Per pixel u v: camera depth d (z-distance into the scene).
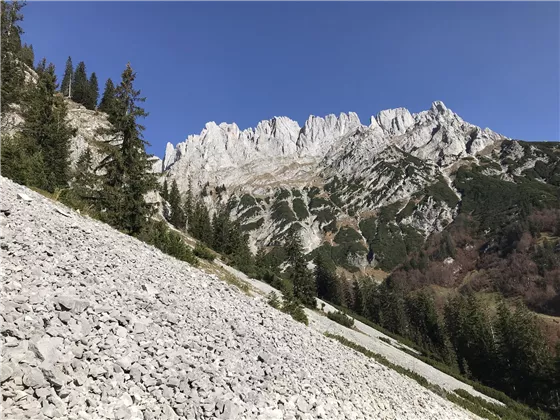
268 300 29.73
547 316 87.50
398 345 61.06
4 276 7.06
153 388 5.95
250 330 11.29
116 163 30.25
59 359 5.21
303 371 9.94
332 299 103.56
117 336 6.71
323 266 112.62
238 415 6.40
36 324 5.69
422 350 68.06
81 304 6.78
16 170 24.23
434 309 88.19
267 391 7.99
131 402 5.45
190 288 12.84
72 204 24.27
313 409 8.36
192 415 5.89
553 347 67.00
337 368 12.52
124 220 28.17
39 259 8.72
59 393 4.82
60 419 4.49
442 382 41.12
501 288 108.94
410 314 91.56
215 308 11.53
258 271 61.34
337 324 51.31
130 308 8.28
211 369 7.34
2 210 10.99
